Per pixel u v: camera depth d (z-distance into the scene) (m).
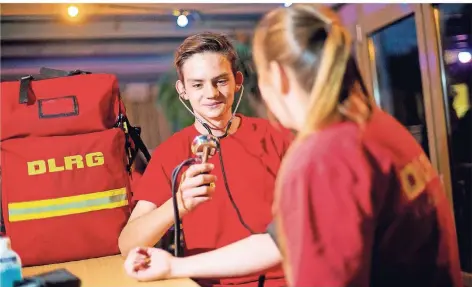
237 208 1.30
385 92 2.67
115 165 1.39
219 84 1.39
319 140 0.79
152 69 2.97
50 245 1.32
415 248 0.85
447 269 0.89
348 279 0.73
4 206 1.33
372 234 0.77
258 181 1.38
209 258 1.04
